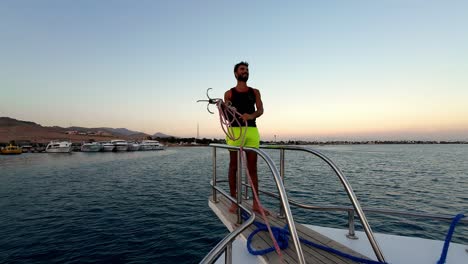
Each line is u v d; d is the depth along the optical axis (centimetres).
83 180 2738
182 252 897
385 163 4256
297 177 2516
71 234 1076
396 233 934
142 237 1037
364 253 251
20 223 1238
